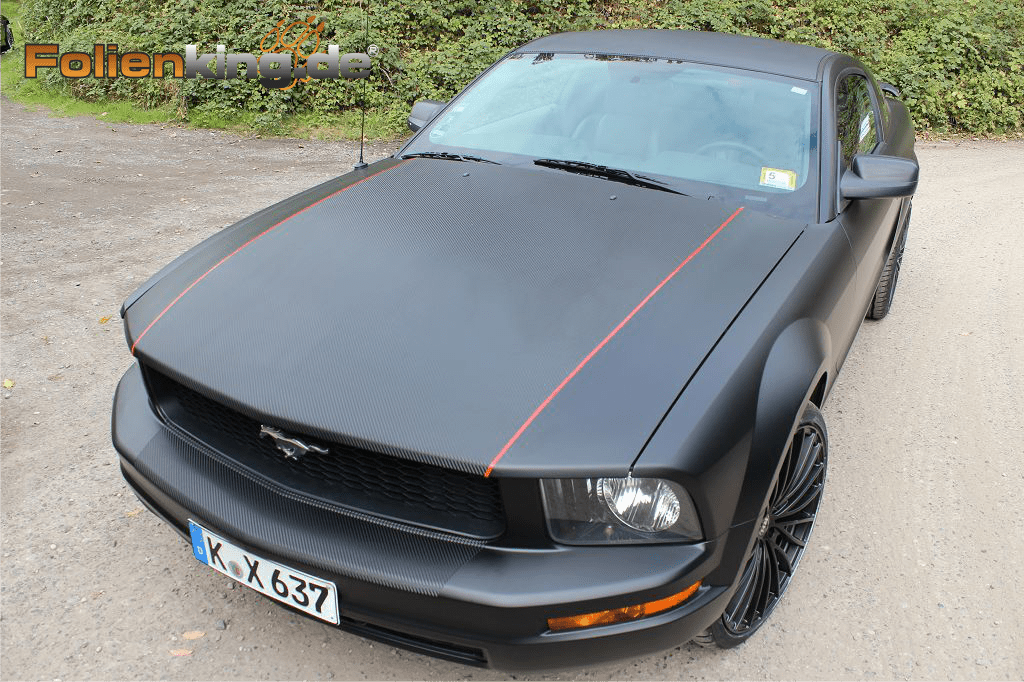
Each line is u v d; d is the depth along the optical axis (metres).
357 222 2.54
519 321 2.07
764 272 2.37
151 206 6.06
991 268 5.61
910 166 2.86
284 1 9.52
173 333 2.16
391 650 2.35
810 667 2.37
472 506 1.85
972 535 2.96
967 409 3.81
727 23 10.34
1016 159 9.02
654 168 2.86
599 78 3.26
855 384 3.99
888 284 4.48
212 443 2.15
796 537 2.55
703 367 1.98
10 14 12.34
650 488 1.78
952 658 2.42
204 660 2.26
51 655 2.24
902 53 10.46
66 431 3.22
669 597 1.82
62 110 9.19
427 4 9.64
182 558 2.62
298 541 1.89
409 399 1.87
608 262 2.31
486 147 3.09
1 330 4.00
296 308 2.16
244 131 8.62
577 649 1.81
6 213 5.76
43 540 2.65
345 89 8.86
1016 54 10.62
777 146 2.91
